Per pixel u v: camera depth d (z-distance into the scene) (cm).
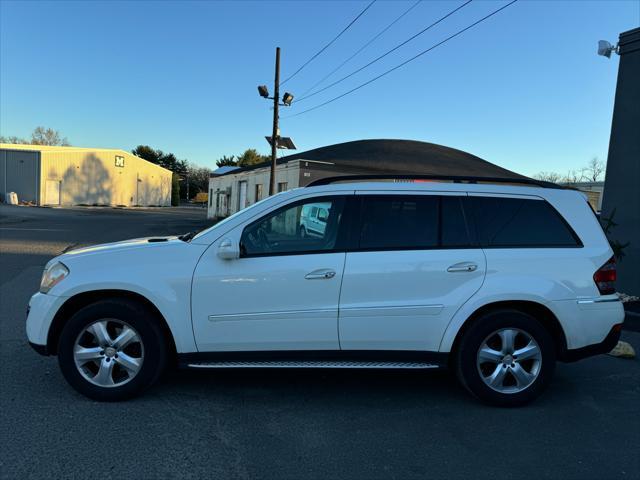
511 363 406
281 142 2261
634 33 866
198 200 9994
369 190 413
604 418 395
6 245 1491
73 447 327
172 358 428
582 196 435
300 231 406
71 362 392
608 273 415
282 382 457
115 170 5950
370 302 393
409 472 310
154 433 350
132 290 386
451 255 401
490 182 440
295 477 301
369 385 457
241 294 388
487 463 322
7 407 385
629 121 886
